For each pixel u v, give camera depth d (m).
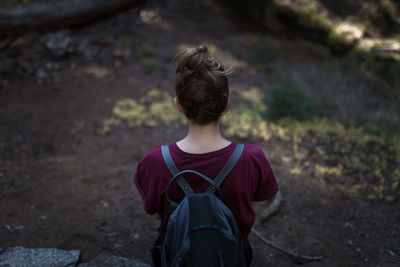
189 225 1.24
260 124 4.76
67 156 3.96
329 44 9.07
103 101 5.34
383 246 2.76
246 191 1.30
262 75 7.08
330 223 3.04
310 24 9.55
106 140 4.35
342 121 5.11
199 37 8.28
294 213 3.18
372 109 5.55
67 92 5.46
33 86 5.48
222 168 1.27
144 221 3.04
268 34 9.32
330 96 5.80
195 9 9.86
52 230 2.77
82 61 6.45
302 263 2.65
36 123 4.56
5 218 2.83
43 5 6.91
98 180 3.56
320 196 3.38
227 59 7.43
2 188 3.25
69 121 4.71
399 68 7.25
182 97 1.25
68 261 2.34
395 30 8.85
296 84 6.11
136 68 6.54
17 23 6.23
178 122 4.94
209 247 1.25
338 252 2.71
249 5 10.08
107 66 6.46
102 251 2.63
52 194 3.25
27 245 2.56
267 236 2.93
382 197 3.34
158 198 1.33
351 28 8.93
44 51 6.39
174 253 1.25
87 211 3.07
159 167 1.29
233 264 1.27
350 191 3.43
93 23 7.95
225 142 1.33
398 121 5.10
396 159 4.02
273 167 3.85
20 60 6.04
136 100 5.48
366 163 3.94
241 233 1.41
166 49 7.48
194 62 1.21
